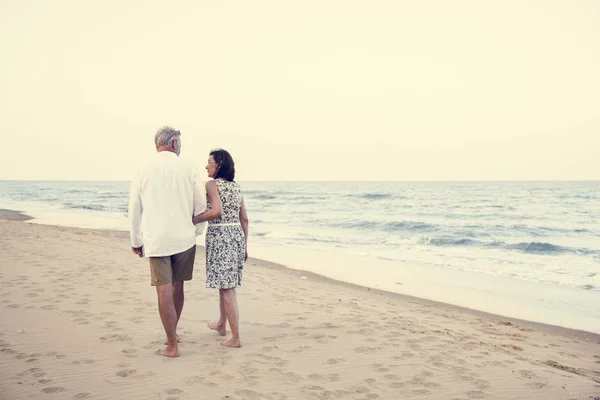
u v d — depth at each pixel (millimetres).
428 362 4258
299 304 6355
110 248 10500
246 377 3586
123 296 5883
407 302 7895
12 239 10602
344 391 3484
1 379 3307
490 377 3980
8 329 4406
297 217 28359
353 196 52219
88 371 3523
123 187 99562
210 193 3982
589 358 5293
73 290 6051
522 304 8039
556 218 26922
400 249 15211
